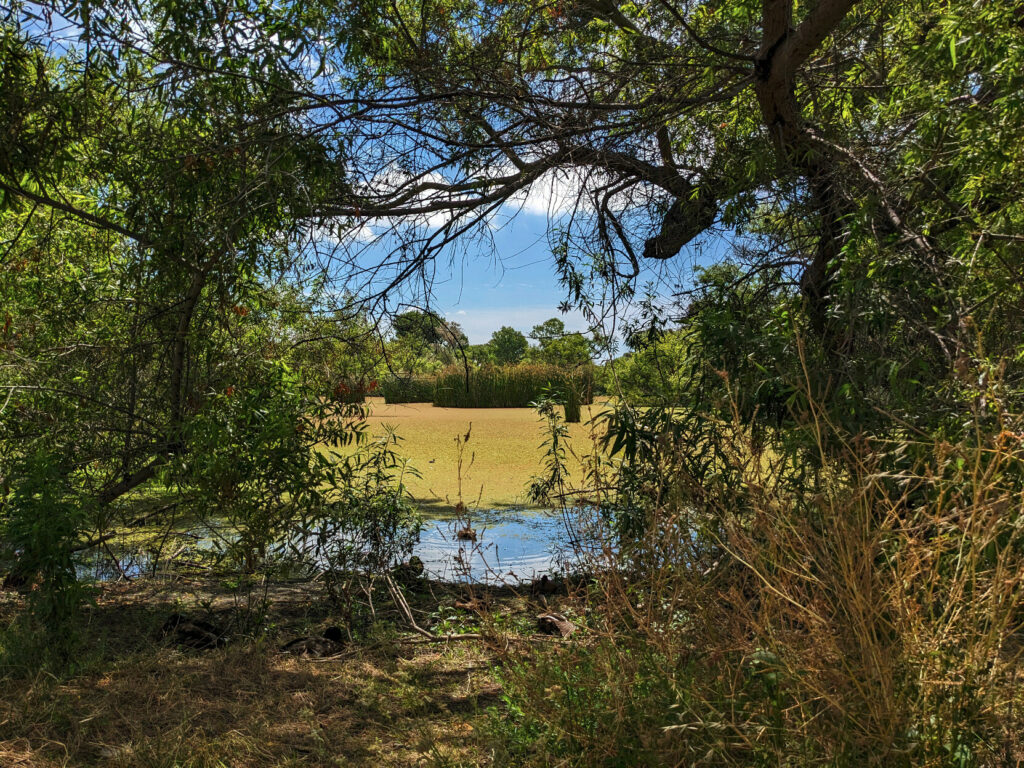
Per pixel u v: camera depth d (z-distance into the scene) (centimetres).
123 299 459
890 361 294
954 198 346
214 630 393
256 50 375
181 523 618
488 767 247
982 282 323
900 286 314
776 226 448
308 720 291
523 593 472
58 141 391
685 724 209
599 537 291
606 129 436
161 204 409
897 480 244
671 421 372
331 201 441
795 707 198
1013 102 293
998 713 187
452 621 421
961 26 313
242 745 267
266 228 424
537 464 940
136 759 248
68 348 459
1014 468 226
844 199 386
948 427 261
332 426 432
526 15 456
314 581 488
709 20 458
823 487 248
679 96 441
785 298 398
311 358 472
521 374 2081
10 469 414
